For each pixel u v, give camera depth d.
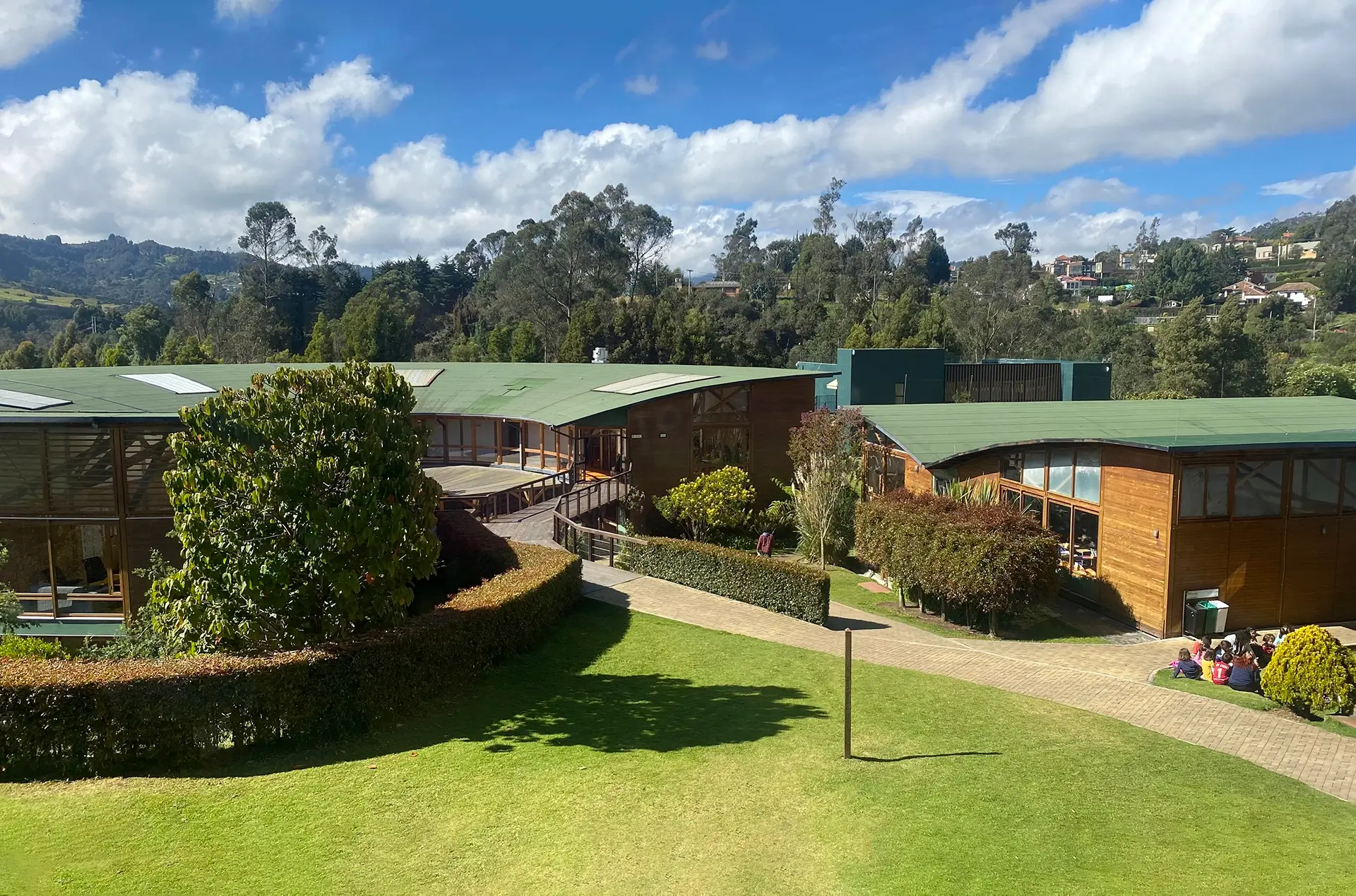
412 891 8.11
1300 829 9.80
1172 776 11.26
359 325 74.94
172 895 7.93
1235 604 20.30
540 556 19.44
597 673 15.12
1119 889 8.23
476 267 131.00
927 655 17.98
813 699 13.97
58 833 9.09
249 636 13.14
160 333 92.31
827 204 113.31
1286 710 14.69
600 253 86.94
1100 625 21.17
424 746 11.77
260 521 12.98
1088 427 26.09
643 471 33.56
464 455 38.44
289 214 98.31
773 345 93.88
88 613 20.36
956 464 24.88
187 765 11.05
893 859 8.71
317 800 9.96
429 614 14.40
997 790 10.44
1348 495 20.86
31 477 20.02
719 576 21.20
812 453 29.00
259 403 13.27
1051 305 102.81
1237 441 19.56
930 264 149.50
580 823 9.48
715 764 11.09
